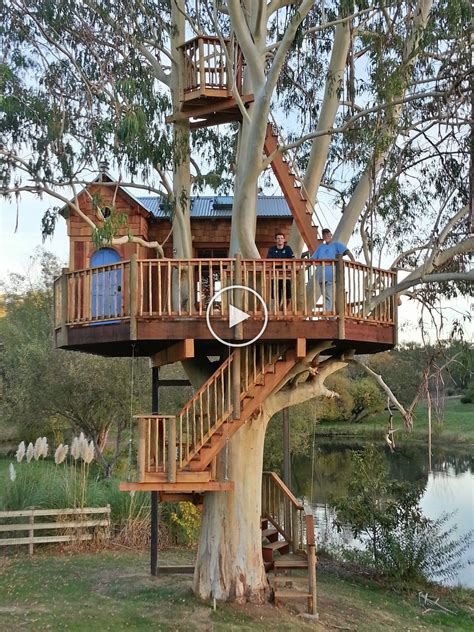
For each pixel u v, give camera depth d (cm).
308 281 945
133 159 1068
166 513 1609
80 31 1144
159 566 1250
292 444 2536
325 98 1166
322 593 1189
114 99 1059
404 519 1384
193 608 1004
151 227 1488
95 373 2327
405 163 1141
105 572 1259
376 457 1503
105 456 2725
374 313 1001
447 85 1048
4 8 1116
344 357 1087
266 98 937
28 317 3859
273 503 1222
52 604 1042
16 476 1633
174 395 2403
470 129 1062
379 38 1056
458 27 991
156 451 914
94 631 917
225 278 898
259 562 1062
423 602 1228
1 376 3116
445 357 1273
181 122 1132
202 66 1071
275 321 901
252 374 954
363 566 1432
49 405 2420
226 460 1052
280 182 1125
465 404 4722
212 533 1062
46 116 1104
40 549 1477
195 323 888
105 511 1549
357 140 1062
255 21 1073
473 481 2628
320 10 1259
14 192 1070
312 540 1041
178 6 1140
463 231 1173
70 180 1115
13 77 1086
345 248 977
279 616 995
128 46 1161
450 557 1406
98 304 946
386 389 1130
